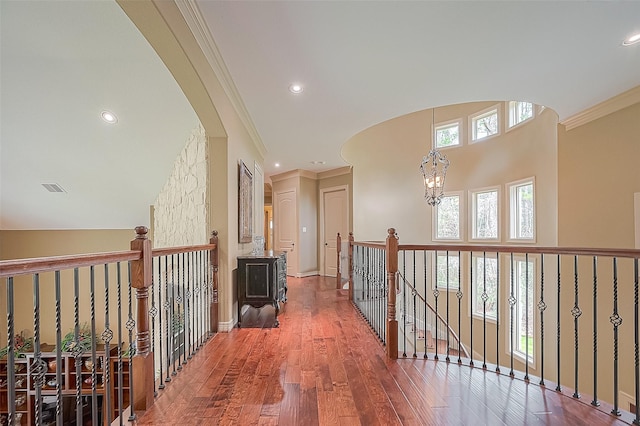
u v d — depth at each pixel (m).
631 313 3.29
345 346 2.77
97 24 2.44
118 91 3.07
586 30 2.23
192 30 2.15
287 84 3.05
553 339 4.54
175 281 3.88
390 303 2.56
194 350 2.65
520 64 2.68
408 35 2.30
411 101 3.42
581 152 3.76
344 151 6.76
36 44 2.61
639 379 1.76
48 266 1.20
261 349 2.70
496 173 5.76
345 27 2.22
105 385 1.56
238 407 1.81
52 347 4.76
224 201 3.19
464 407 1.83
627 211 3.28
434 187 5.64
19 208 4.62
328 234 7.55
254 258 3.44
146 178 4.23
